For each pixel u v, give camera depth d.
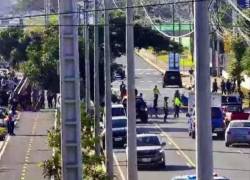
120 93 155.00
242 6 133.00
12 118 112.31
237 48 154.12
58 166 55.03
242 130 99.62
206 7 29.61
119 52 149.62
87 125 73.75
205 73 29.73
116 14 145.00
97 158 57.47
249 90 163.00
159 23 152.62
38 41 171.75
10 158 89.69
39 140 105.44
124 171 80.88
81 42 135.00
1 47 195.12
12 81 175.12
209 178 29.88
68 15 37.44
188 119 118.44
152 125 125.00
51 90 145.62
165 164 85.12
